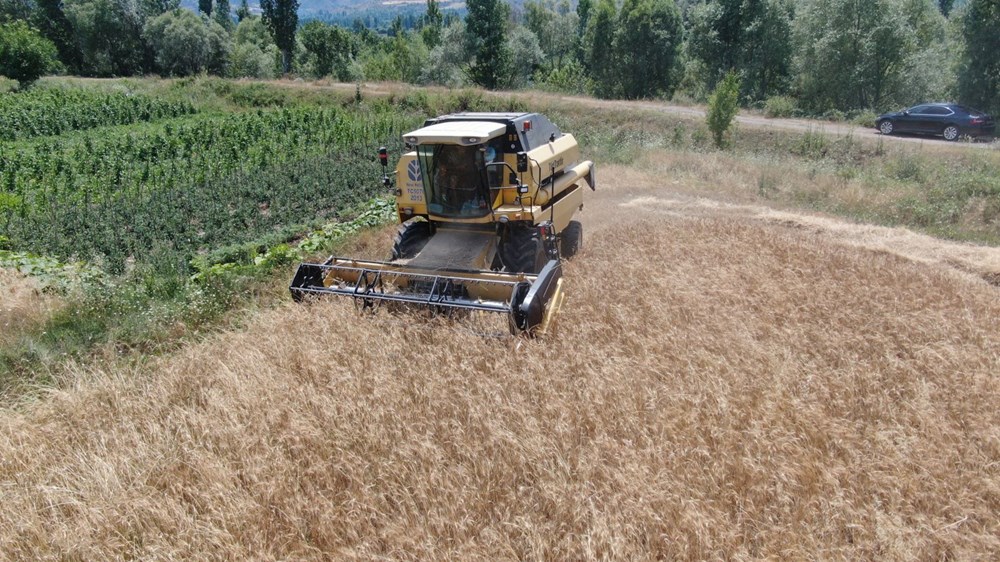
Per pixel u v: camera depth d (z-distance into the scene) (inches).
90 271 460.1
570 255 471.2
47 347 354.0
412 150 377.1
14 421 262.8
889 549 185.3
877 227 576.4
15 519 204.8
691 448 223.3
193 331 370.9
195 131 1027.3
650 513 190.5
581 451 222.7
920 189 714.8
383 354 290.2
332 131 1065.5
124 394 281.0
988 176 703.1
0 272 436.8
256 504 202.5
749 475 209.9
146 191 726.5
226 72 2399.1
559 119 1231.5
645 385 261.7
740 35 1533.0
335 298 346.6
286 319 334.6
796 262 428.8
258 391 265.7
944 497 203.2
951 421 240.4
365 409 247.8
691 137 1087.0
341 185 731.4
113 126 1227.2
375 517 198.5
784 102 1245.1
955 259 483.5
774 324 326.3
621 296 362.6
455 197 378.0
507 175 383.9
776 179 774.5
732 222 549.6
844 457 223.1
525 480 213.8
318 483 215.9
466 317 330.0
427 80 1909.4
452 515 196.4
